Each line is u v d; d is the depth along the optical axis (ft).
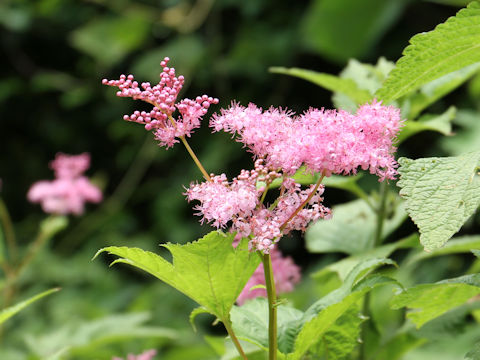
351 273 5.34
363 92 7.64
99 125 29.60
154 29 27.17
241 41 24.86
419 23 22.26
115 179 29.58
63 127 30.27
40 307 21.25
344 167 4.53
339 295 5.34
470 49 4.49
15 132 30.81
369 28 20.11
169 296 21.43
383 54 22.54
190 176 25.22
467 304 6.99
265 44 24.68
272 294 4.90
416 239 7.24
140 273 25.16
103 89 29.17
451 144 14.15
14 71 31.01
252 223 4.54
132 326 12.14
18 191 30.48
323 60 24.59
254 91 25.27
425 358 10.73
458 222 4.02
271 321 4.91
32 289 22.13
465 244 7.23
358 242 8.13
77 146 30.32
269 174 4.65
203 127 25.86
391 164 4.56
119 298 22.71
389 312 10.68
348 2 19.65
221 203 4.56
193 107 4.83
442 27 4.34
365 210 8.49
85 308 20.40
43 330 19.30
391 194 8.04
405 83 4.71
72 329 12.76
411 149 22.06
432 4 21.97
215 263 4.91
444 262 16.34
